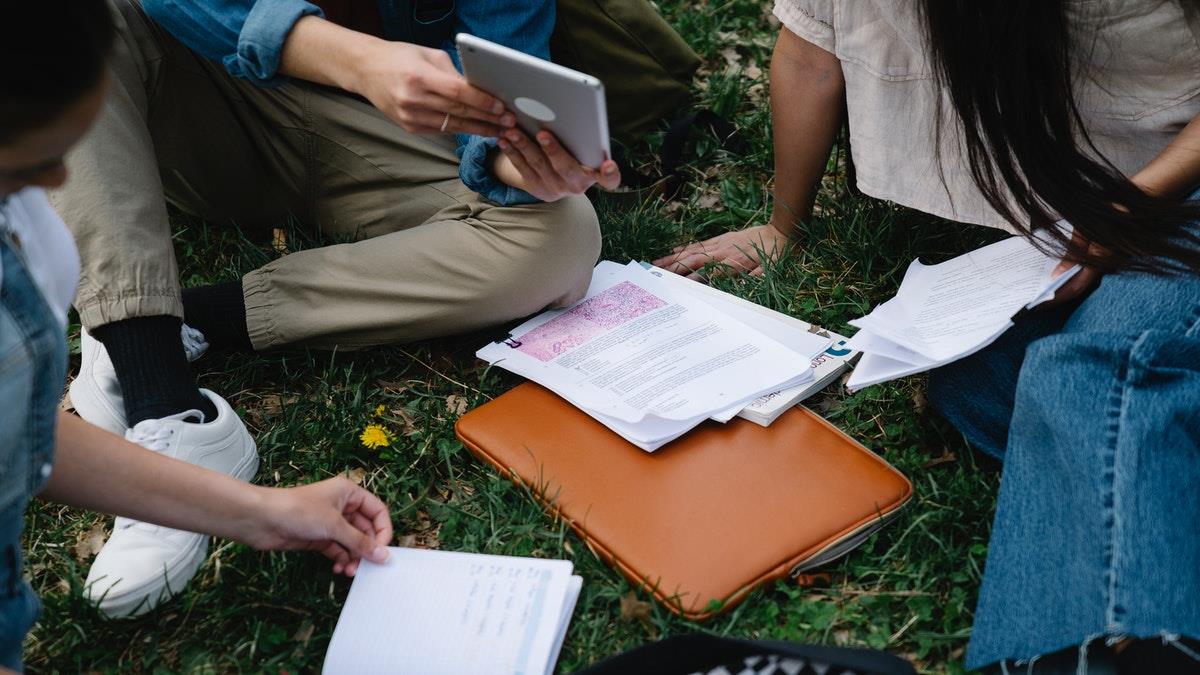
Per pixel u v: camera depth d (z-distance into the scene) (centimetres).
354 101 202
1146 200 158
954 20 156
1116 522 125
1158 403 131
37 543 171
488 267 185
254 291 195
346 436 184
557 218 183
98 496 129
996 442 167
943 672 144
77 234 168
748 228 227
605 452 172
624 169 239
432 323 192
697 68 258
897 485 162
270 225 229
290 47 169
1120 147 176
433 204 203
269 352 202
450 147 204
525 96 141
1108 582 123
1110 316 149
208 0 175
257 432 192
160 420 163
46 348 107
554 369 185
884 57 180
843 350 187
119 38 185
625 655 132
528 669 139
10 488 109
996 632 133
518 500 172
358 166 205
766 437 172
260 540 142
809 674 135
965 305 165
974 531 160
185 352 182
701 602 149
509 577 151
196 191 217
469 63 141
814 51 192
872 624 150
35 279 106
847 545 158
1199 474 130
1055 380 137
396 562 154
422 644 143
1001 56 156
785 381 177
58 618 156
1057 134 161
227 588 161
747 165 248
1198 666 120
